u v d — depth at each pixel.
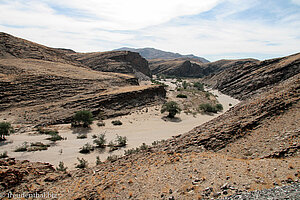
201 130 19.48
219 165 10.79
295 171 8.45
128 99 50.47
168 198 8.67
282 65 68.31
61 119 37.19
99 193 10.50
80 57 131.88
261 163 10.06
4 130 27.45
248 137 14.49
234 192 7.78
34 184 12.51
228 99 76.69
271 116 16.06
